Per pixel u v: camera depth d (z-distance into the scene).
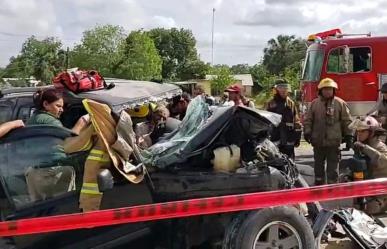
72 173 4.11
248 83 70.12
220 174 4.25
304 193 4.23
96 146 4.05
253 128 4.41
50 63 66.38
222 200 4.00
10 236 3.89
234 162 4.32
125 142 4.08
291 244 4.25
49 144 4.11
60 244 4.05
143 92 6.09
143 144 5.50
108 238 4.15
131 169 4.09
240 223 4.14
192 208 3.97
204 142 4.29
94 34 65.75
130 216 3.87
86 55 65.81
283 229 4.23
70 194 4.07
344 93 12.30
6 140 4.04
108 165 4.05
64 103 5.40
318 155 7.65
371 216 5.73
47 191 4.06
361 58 12.27
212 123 4.34
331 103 7.46
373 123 6.00
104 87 5.98
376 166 5.86
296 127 7.88
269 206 4.11
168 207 3.93
